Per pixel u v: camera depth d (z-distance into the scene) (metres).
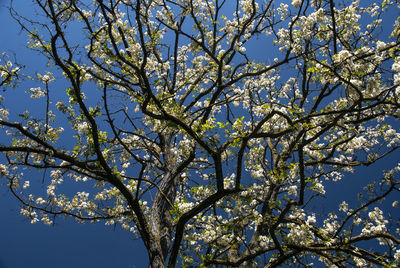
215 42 7.70
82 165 6.14
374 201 7.09
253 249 7.22
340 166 7.77
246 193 6.27
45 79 6.27
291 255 6.59
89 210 7.98
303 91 8.34
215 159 5.69
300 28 7.08
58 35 5.16
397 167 7.61
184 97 8.97
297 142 7.07
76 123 6.20
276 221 6.53
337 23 7.14
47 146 5.98
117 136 6.30
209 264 6.57
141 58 6.29
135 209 6.68
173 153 7.77
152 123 6.67
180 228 6.31
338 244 6.73
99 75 6.09
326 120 6.16
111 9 5.50
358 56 5.46
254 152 7.39
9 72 6.10
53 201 7.80
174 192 8.04
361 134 8.95
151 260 6.35
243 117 5.74
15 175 6.86
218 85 7.06
